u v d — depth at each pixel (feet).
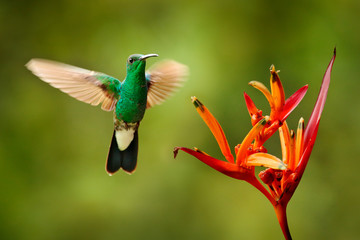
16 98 37.55
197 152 13.66
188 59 36.04
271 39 37.01
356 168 35.50
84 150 36.81
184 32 37.17
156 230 34.73
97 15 39.01
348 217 34.60
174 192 35.42
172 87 20.76
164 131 35.60
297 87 36.09
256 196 34.96
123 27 38.19
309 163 36.32
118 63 37.19
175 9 38.04
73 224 35.04
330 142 36.19
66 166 36.45
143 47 37.19
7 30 38.96
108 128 37.35
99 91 19.13
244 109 35.14
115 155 19.60
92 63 37.91
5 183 35.42
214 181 35.73
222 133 14.07
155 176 35.60
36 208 35.32
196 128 35.40
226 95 35.37
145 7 38.47
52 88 37.83
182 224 34.86
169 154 35.68
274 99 13.87
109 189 35.70
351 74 36.17
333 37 36.55
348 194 35.09
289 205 35.14
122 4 38.86
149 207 35.22
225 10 37.40
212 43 36.60
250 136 13.48
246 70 36.19
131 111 19.20
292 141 13.62
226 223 34.58
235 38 36.86
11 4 39.34
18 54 38.60
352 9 36.96
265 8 37.35
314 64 36.29
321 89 14.06
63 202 35.53
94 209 35.24
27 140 36.63
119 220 34.99
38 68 18.17
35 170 36.11
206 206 35.12
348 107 36.11
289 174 13.48
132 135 19.63
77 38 38.78
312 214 34.86
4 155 35.94
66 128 37.24
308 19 37.11
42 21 39.32
